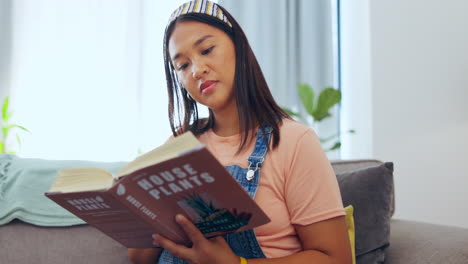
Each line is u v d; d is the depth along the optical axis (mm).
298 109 3244
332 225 789
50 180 1150
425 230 1086
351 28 3186
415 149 2785
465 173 2713
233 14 3029
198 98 882
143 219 607
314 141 847
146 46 2805
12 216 1074
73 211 661
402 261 985
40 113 2529
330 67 3266
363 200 1083
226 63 868
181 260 831
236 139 924
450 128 2758
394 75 2865
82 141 2615
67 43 2609
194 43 846
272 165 844
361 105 3035
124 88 2727
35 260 1045
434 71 2793
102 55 2684
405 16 2865
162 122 2820
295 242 834
